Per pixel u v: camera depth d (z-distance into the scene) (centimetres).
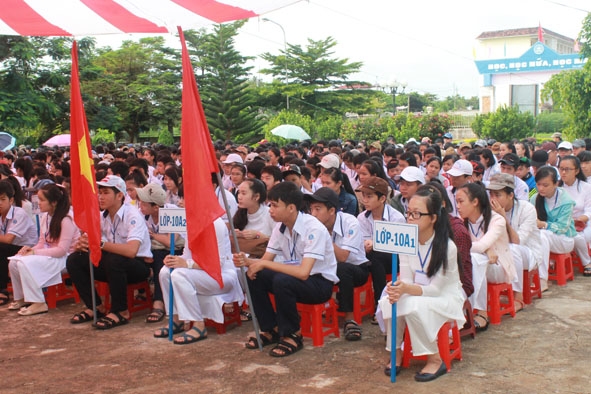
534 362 474
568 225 693
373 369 471
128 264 609
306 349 522
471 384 436
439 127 2528
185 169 502
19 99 2711
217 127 3478
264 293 536
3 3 520
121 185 628
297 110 4559
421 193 450
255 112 3559
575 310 602
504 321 579
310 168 900
